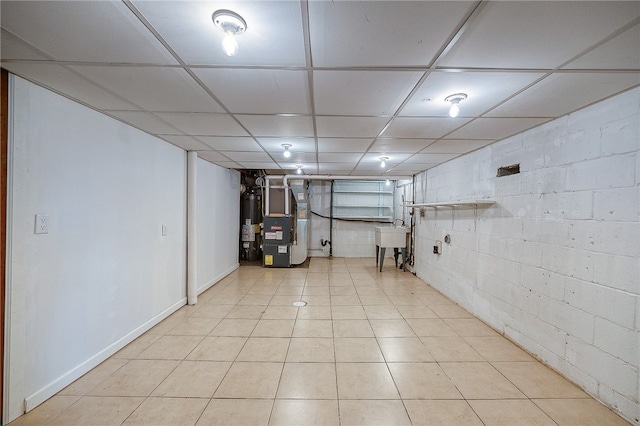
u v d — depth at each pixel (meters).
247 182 6.69
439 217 4.44
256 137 2.98
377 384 2.08
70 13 1.09
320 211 7.48
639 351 1.66
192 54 1.39
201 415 1.77
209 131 2.77
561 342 2.19
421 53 1.35
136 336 2.77
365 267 6.22
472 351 2.57
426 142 3.08
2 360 1.64
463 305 3.66
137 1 1.02
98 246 2.29
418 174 5.56
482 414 1.79
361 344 2.69
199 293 4.20
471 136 2.82
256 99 1.95
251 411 1.81
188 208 3.77
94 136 2.22
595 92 1.77
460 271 3.74
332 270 5.90
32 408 1.77
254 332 2.94
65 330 2.00
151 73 1.59
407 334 2.91
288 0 1.01
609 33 1.17
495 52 1.34
